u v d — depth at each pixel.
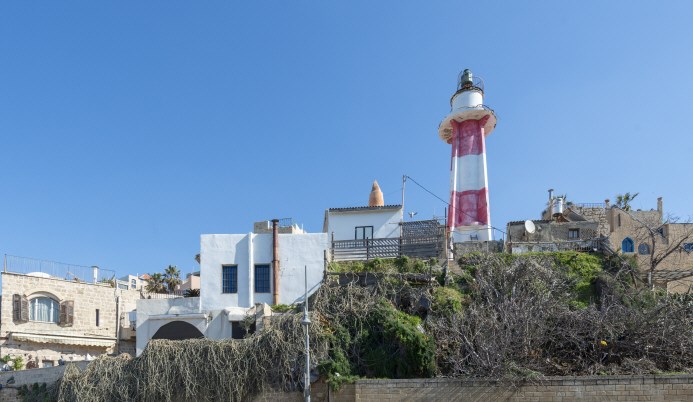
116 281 39.22
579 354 19.89
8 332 29.80
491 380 18.09
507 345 18.97
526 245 28.78
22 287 30.98
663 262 34.66
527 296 21.48
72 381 22.56
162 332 27.33
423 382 18.48
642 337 19.64
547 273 23.72
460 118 40.56
